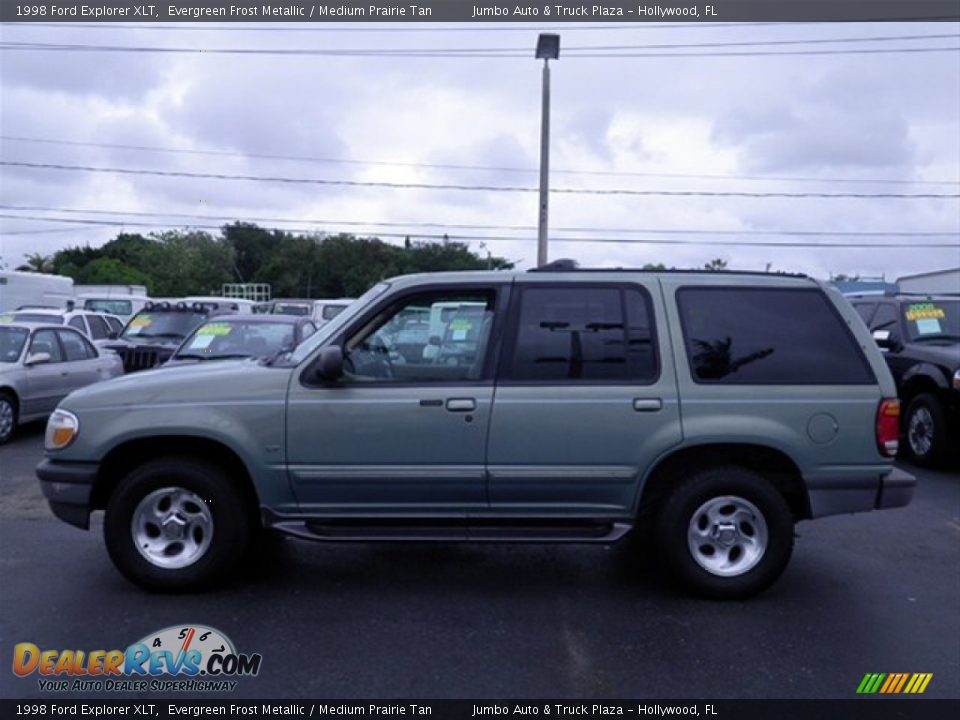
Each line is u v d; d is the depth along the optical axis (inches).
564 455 196.5
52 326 461.4
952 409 358.9
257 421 196.2
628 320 201.6
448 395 195.9
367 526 201.9
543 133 866.8
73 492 199.8
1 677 160.4
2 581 211.6
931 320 405.4
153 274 2723.9
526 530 199.8
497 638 179.2
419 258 2193.7
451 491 198.7
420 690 155.6
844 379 200.2
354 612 193.2
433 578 217.6
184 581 200.1
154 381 202.4
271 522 201.0
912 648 176.1
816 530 271.0
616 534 199.5
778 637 181.0
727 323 203.3
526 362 199.5
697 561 200.8
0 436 407.5
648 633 182.4
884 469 199.6
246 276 3250.5
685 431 196.2
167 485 199.9
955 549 250.5
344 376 200.2
